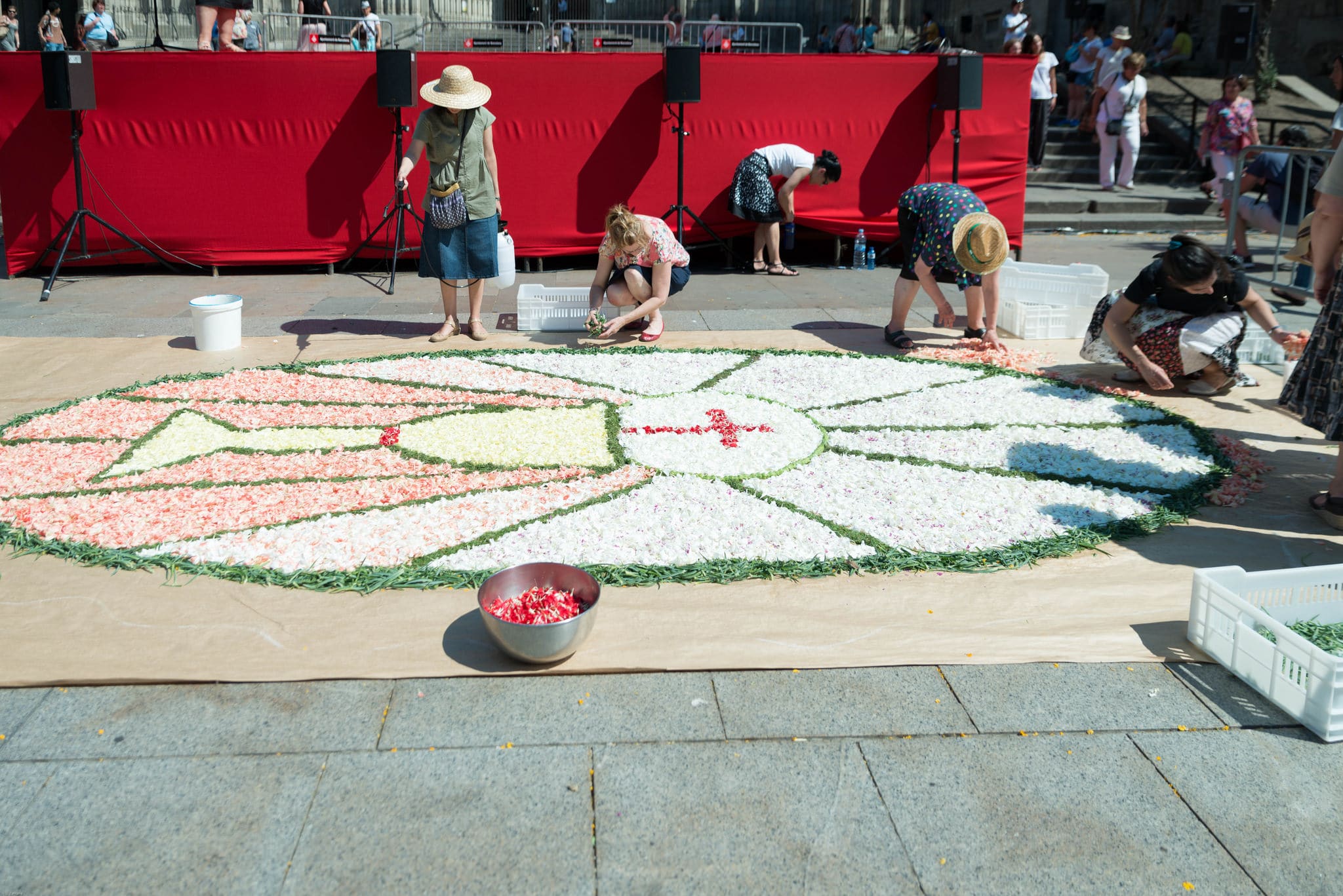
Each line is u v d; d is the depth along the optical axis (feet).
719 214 34.40
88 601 11.30
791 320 26.61
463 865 7.69
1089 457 16.22
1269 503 14.73
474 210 23.02
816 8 78.18
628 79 33.04
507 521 13.52
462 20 61.87
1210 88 61.77
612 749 9.02
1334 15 64.95
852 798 8.45
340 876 7.57
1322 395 14.07
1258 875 7.71
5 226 31.96
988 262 21.50
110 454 16.07
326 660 10.26
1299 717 9.45
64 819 8.10
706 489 14.60
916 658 10.42
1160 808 8.39
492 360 22.09
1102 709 9.67
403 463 15.75
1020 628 11.04
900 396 19.74
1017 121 34.81
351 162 32.53
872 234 35.24
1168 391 20.31
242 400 18.98
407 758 8.87
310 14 52.21
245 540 12.80
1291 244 40.70
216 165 32.22
